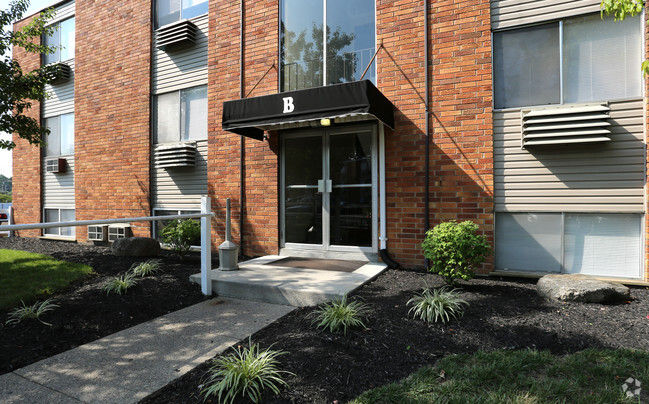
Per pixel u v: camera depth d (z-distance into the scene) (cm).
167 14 916
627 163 520
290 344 339
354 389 268
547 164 557
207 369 303
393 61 638
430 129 614
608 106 529
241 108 612
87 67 1037
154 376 296
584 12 539
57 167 1102
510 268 581
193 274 590
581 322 373
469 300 442
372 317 391
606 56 537
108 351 345
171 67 898
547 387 258
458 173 594
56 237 1089
